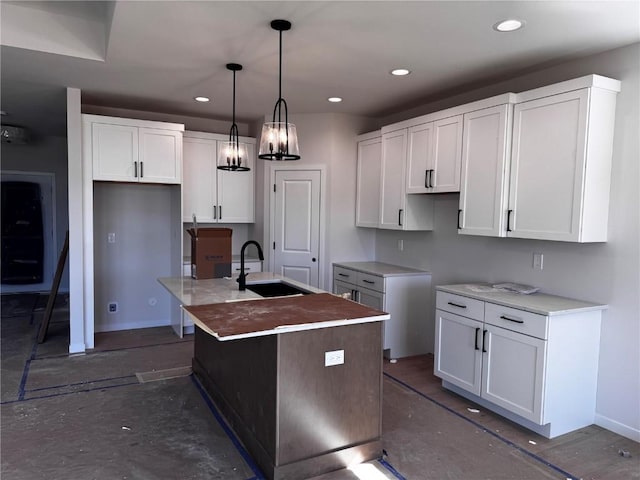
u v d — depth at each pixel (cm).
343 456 247
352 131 509
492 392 309
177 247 496
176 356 430
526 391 285
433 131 388
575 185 280
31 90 416
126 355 430
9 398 330
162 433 283
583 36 275
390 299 429
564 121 286
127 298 521
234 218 539
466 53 310
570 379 286
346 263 506
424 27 268
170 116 516
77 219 422
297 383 233
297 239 520
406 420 307
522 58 318
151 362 413
